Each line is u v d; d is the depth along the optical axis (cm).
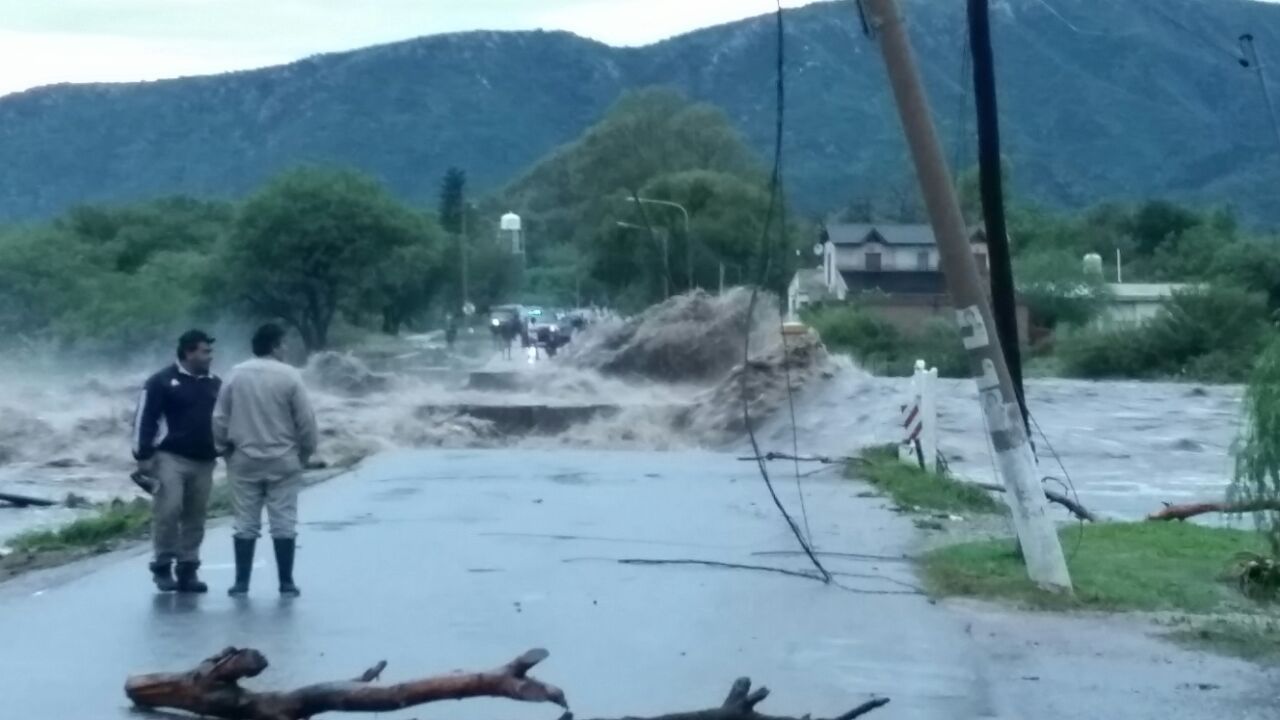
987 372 1417
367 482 2461
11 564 1608
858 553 1650
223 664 893
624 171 10644
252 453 1341
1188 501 2612
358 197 8031
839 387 3900
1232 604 1358
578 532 1814
